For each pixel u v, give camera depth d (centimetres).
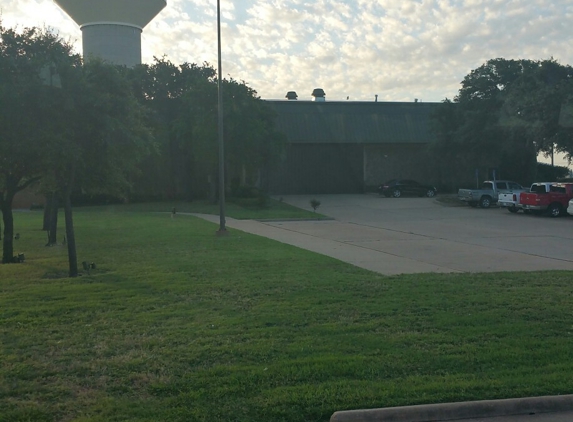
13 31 1366
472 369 632
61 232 2533
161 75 4762
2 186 1598
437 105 5462
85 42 5353
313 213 3722
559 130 3809
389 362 648
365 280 1202
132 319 865
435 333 773
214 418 509
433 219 3353
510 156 5200
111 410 526
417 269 1402
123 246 1906
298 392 560
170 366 643
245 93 4212
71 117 1393
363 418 513
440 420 526
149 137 1614
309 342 728
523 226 2861
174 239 2122
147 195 5053
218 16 2319
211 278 1232
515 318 857
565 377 604
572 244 2042
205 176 5109
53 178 1562
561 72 4138
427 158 5938
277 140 4459
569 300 984
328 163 5819
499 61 4828
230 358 668
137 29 5434
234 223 3052
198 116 4159
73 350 706
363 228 2778
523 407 543
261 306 946
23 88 1316
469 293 1048
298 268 1382
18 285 1174
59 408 534
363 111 5947
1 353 697
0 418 510
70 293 1071
